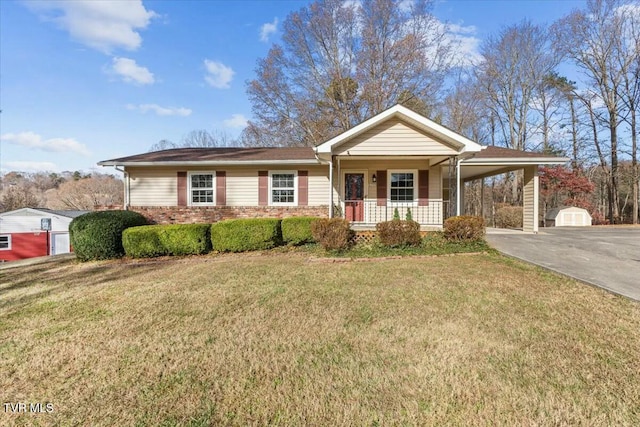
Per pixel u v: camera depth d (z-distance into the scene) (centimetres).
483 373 265
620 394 235
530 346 310
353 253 841
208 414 224
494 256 773
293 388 252
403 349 310
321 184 1191
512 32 2256
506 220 1620
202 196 1203
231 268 709
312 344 326
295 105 2288
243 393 247
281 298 481
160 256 914
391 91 2098
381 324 373
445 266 678
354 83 2175
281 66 2261
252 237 932
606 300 439
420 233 905
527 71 2262
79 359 308
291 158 1166
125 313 436
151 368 288
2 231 1870
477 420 210
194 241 904
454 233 876
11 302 507
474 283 539
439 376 262
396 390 245
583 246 865
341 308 431
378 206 1186
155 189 1203
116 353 318
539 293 478
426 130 950
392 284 545
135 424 216
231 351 316
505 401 229
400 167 1188
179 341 342
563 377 257
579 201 2084
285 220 966
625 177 2050
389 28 2066
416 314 402
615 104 1978
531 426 204
